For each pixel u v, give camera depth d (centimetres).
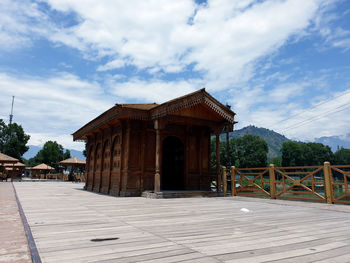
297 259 276
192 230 422
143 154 1213
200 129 1382
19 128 6550
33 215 578
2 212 631
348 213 648
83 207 734
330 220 538
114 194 1243
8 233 403
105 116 1329
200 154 1357
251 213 638
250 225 472
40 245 325
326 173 855
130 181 1173
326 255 292
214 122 1284
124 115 1135
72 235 382
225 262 262
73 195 1194
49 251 299
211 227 450
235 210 692
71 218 538
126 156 1191
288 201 947
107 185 1390
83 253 292
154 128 1171
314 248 321
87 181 1814
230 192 1359
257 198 1088
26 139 6681
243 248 317
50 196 1122
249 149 8550
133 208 718
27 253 297
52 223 479
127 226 453
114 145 1375
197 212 644
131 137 1214
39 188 1745
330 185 841
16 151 6325
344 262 268
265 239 366
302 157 9369
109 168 1363
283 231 422
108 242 342
